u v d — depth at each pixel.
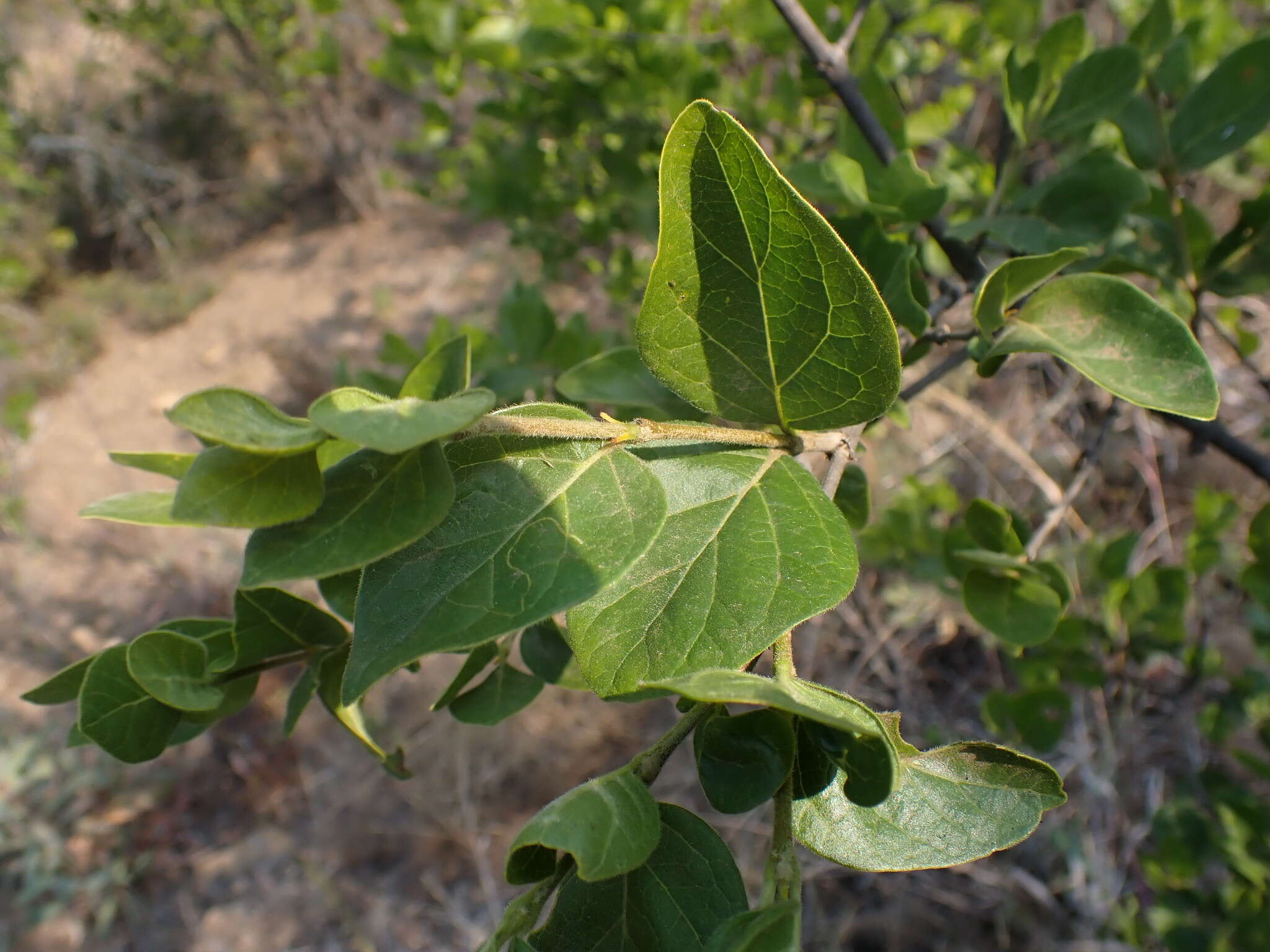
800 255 0.12
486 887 0.77
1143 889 0.59
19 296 1.68
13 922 0.84
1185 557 0.40
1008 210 0.23
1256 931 0.36
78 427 1.46
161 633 0.15
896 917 0.63
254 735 0.96
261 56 1.55
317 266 1.72
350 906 0.82
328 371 1.43
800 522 0.13
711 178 0.12
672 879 0.11
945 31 0.41
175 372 1.53
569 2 0.38
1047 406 0.43
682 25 0.42
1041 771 0.12
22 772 0.89
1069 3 0.44
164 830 0.90
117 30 1.45
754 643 0.11
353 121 1.74
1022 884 0.59
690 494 0.13
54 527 1.27
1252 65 0.23
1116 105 0.23
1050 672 0.35
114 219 1.79
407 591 0.11
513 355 0.32
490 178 0.50
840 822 0.12
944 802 0.12
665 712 0.85
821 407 0.13
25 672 1.06
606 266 0.59
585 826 0.10
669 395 0.20
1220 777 0.38
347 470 0.11
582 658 0.12
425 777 0.87
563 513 0.12
